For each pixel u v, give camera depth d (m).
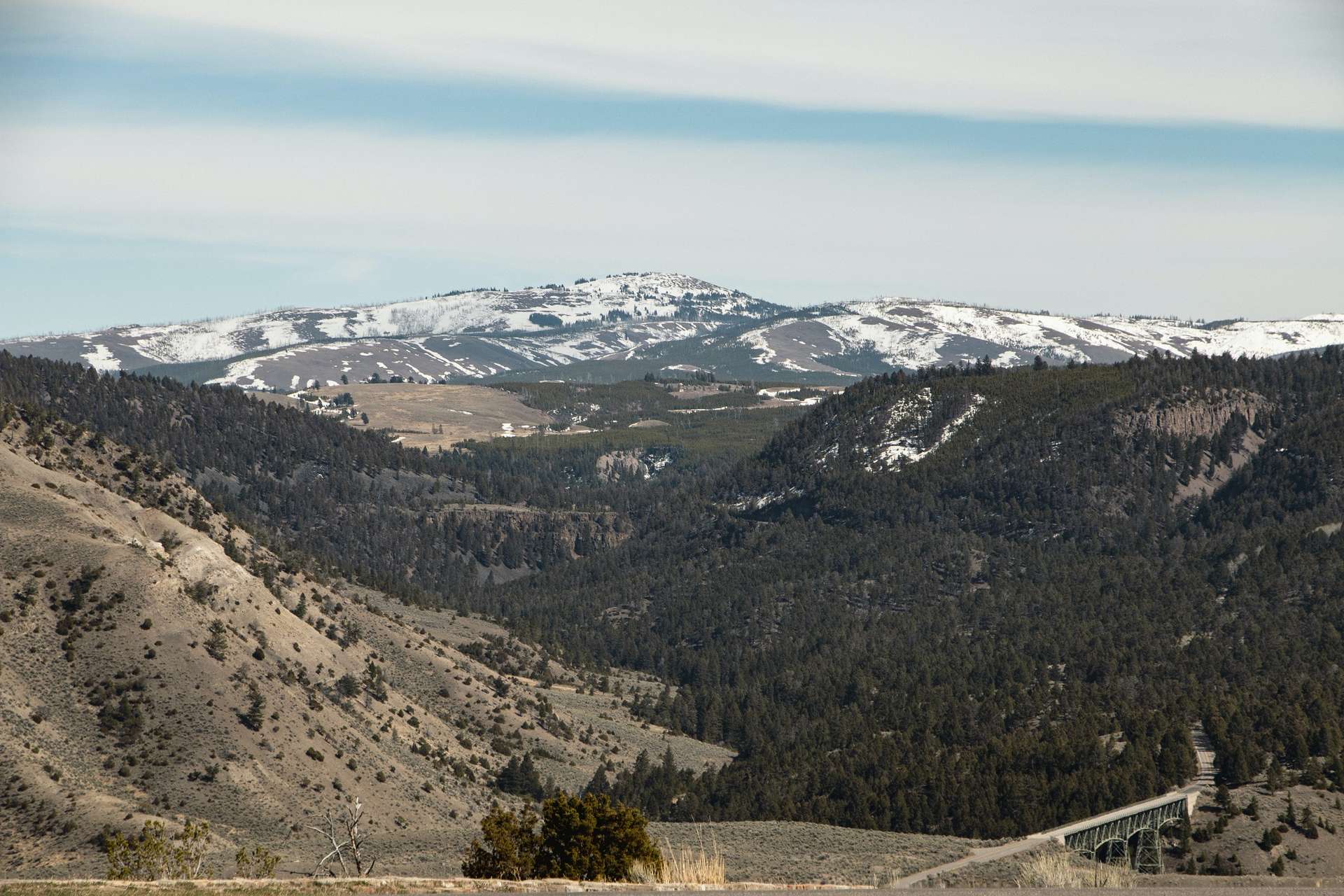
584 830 147.75
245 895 99.50
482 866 147.38
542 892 103.00
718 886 115.25
